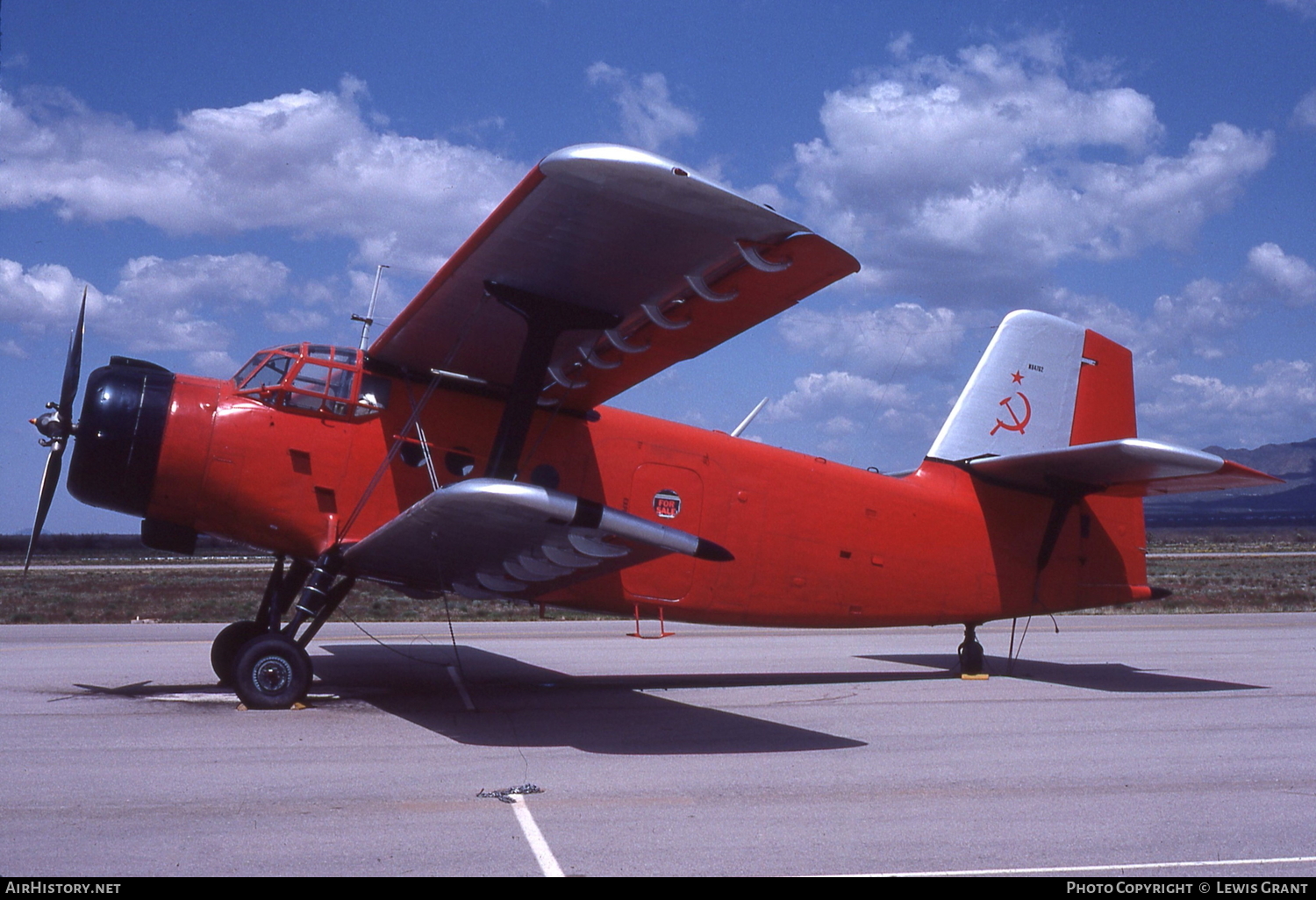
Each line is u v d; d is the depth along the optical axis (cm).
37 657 1196
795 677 1135
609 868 427
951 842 474
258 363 865
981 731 783
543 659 1280
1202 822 516
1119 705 922
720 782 593
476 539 707
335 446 861
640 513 959
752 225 607
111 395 826
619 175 559
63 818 489
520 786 570
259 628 945
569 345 833
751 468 1011
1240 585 3619
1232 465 918
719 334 806
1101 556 1159
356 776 588
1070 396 1175
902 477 1100
